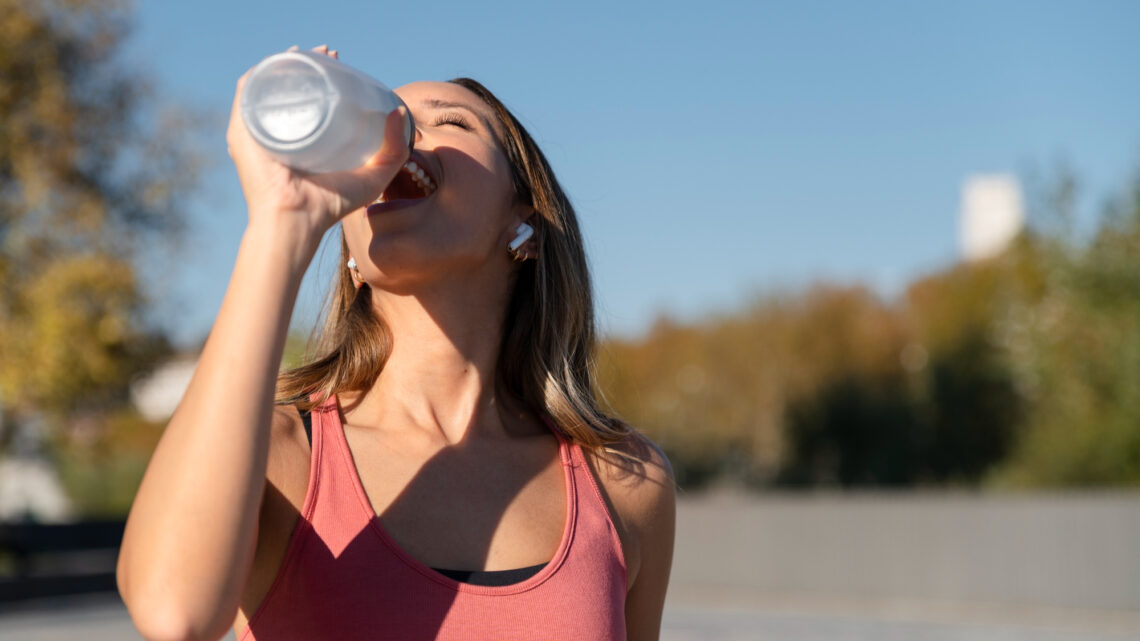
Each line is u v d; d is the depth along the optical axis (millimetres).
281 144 1251
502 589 1418
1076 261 20969
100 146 18219
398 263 1557
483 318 1695
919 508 18734
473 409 1672
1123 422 21297
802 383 34000
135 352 18328
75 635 13102
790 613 17312
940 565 18375
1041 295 25641
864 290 35531
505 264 1741
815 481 32031
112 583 19625
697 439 36000
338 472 1470
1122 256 20375
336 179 1309
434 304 1648
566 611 1443
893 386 32281
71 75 18000
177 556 1149
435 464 1564
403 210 1541
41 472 28188
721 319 37531
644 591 1778
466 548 1479
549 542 1534
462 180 1592
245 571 1198
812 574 20078
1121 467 21469
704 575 21641
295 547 1403
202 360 1227
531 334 1802
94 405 19234
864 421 31688
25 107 17547
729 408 35844
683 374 38000
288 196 1267
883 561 19094
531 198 1808
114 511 28781
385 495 1494
